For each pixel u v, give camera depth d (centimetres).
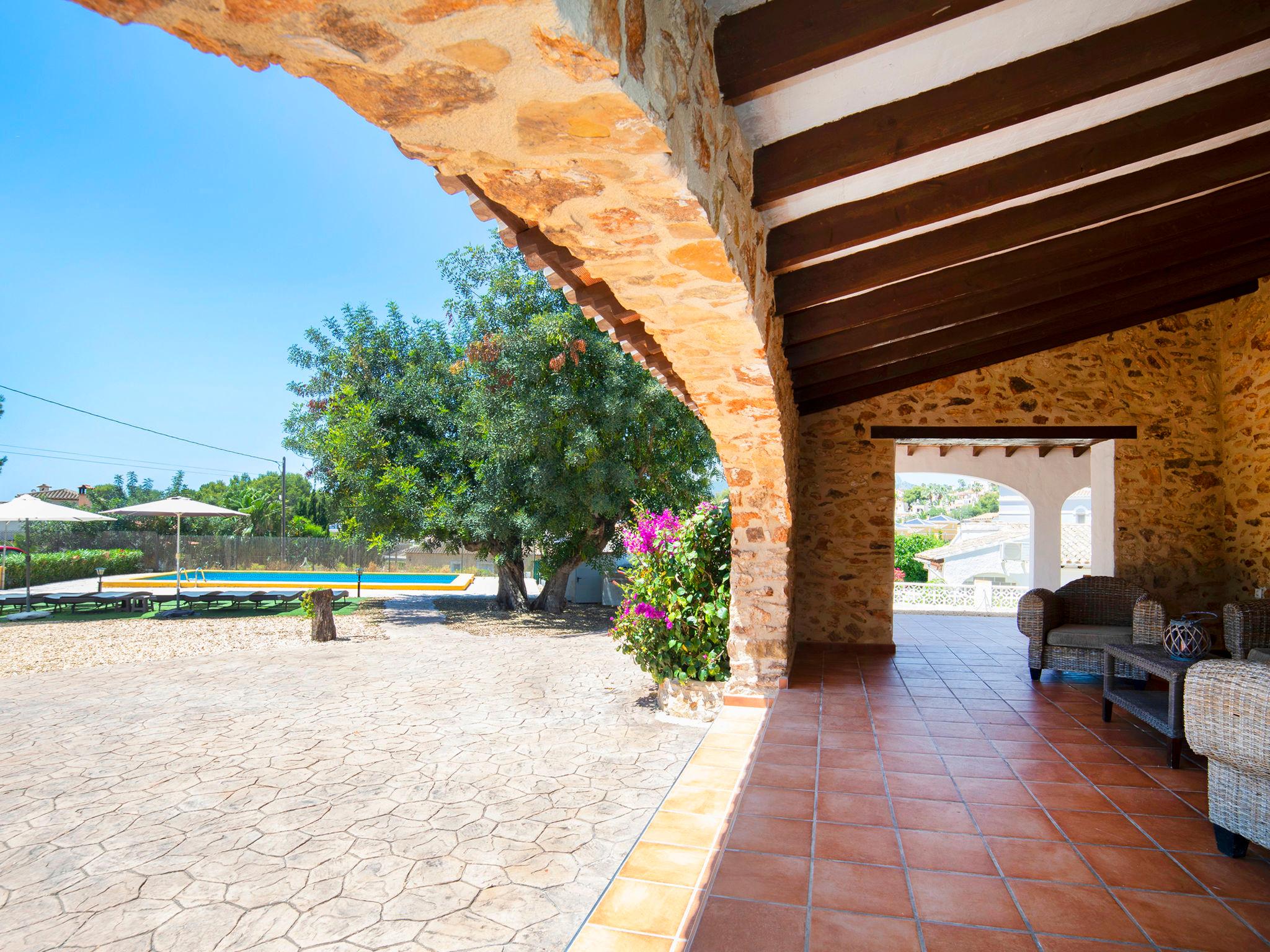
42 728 570
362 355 1349
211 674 782
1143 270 473
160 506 1384
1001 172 303
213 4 95
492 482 1142
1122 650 391
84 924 279
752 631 507
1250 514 600
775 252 324
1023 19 218
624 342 340
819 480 695
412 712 621
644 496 1200
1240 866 234
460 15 98
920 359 609
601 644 997
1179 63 236
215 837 359
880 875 229
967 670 575
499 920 280
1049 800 294
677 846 267
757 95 224
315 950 260
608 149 149
